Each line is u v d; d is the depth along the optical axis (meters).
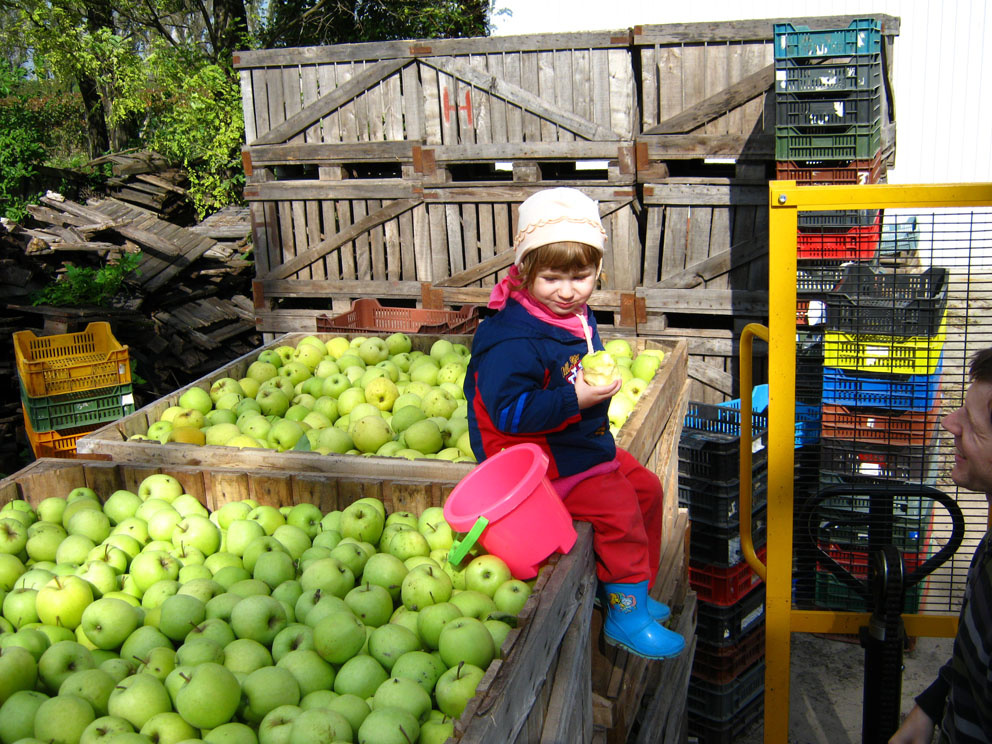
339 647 2.13
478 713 1.63
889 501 2.95
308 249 7.68
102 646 2.27
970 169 11.04
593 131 6.69
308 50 7.29
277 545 2.68
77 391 5.71
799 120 5.52
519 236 2.42
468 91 6.97
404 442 3.65
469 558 2.47
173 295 9.84
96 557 2.67
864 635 2.61
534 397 2.33
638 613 2.50
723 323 7.36
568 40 6.61
